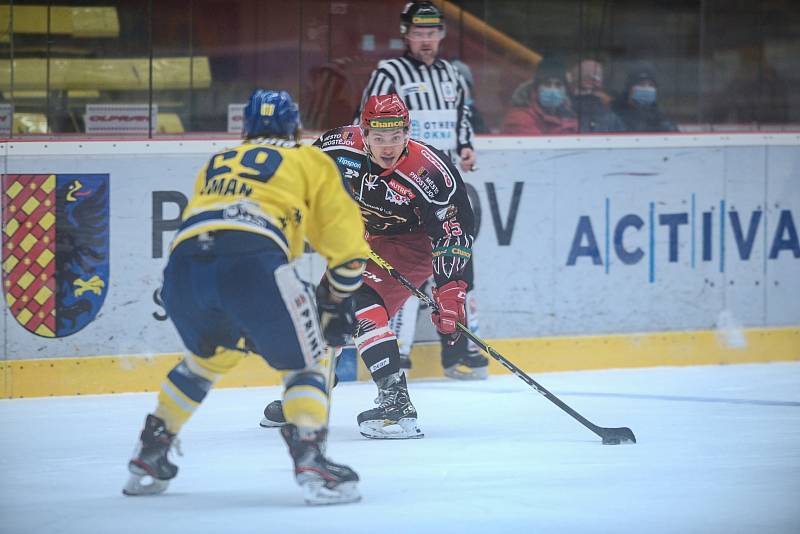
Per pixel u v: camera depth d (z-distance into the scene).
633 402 18.84
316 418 11.54
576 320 22.25
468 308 20.94
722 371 22.22
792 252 23.50
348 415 17.86
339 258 11.60
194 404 11.93
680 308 22.86
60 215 19.47
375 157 15.70
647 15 22.84
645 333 22.66
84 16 20.31
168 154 19.95
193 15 20.86
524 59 22.56
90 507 11.66
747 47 23.41
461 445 15.30
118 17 20.45
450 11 22.42
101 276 19.72
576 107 22.64
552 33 22.62
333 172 11.66
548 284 22.05
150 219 19.92
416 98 20.58
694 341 22.94
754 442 15.48
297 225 11.47
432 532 10.53
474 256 21.61
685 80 23.17
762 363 23.28
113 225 19.72
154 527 10.75
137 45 20.61
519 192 21.84
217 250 11.04
